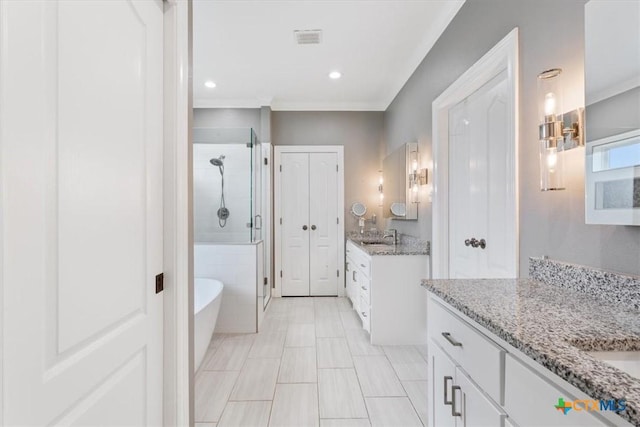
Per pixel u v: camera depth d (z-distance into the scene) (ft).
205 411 6.09
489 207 6.58
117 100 2.95
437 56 8.46
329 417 5.91
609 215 3.44
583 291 3.87
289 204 14.71
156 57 3.73
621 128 3.31
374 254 9.09
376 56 10.06
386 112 14.25
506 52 5.42
